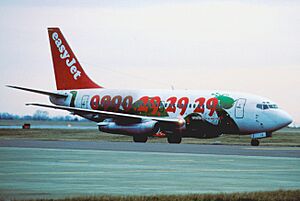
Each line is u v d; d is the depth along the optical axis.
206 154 128.75
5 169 93.38
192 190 73.62
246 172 93.56
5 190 71.62
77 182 79.44
